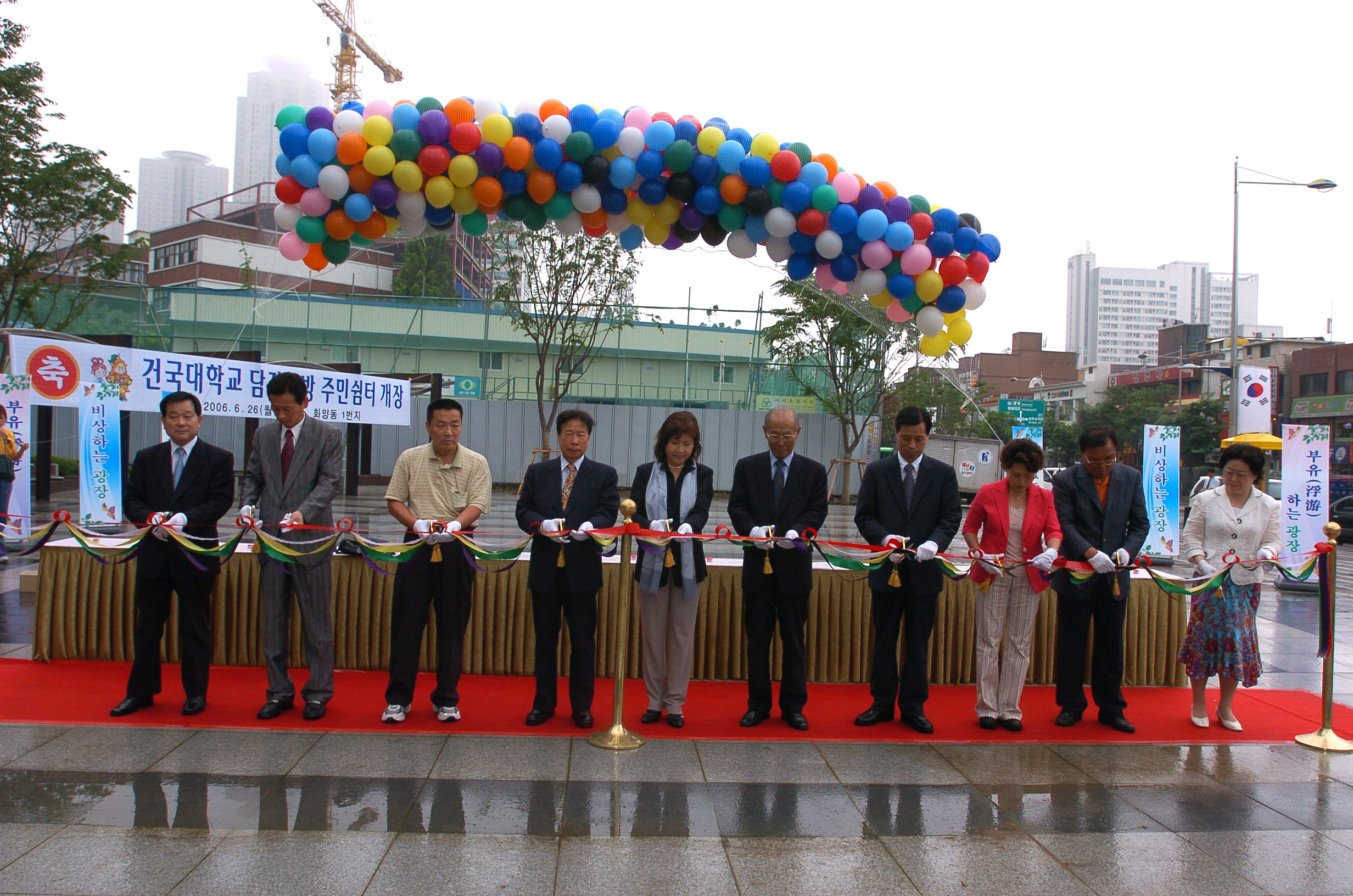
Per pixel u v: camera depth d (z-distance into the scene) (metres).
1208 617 4.59
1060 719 4.60
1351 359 32.97
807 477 4.49
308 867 2.80
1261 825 3.38
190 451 4.41
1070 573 4.52
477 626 5.24
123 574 5.17
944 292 5.14
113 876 2.71
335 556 5.20
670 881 2.80
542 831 3.13
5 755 3.67
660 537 4.19
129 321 22.38
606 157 4.82
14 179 13.93
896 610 4.52
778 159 4.77
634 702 4.81
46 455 11.90
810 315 17.61
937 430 31.25
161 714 4.26
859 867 2.95
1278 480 19.31
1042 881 2.89
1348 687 5.69
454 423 4.39
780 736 4.30
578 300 18.67
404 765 3.71
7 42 13.88
